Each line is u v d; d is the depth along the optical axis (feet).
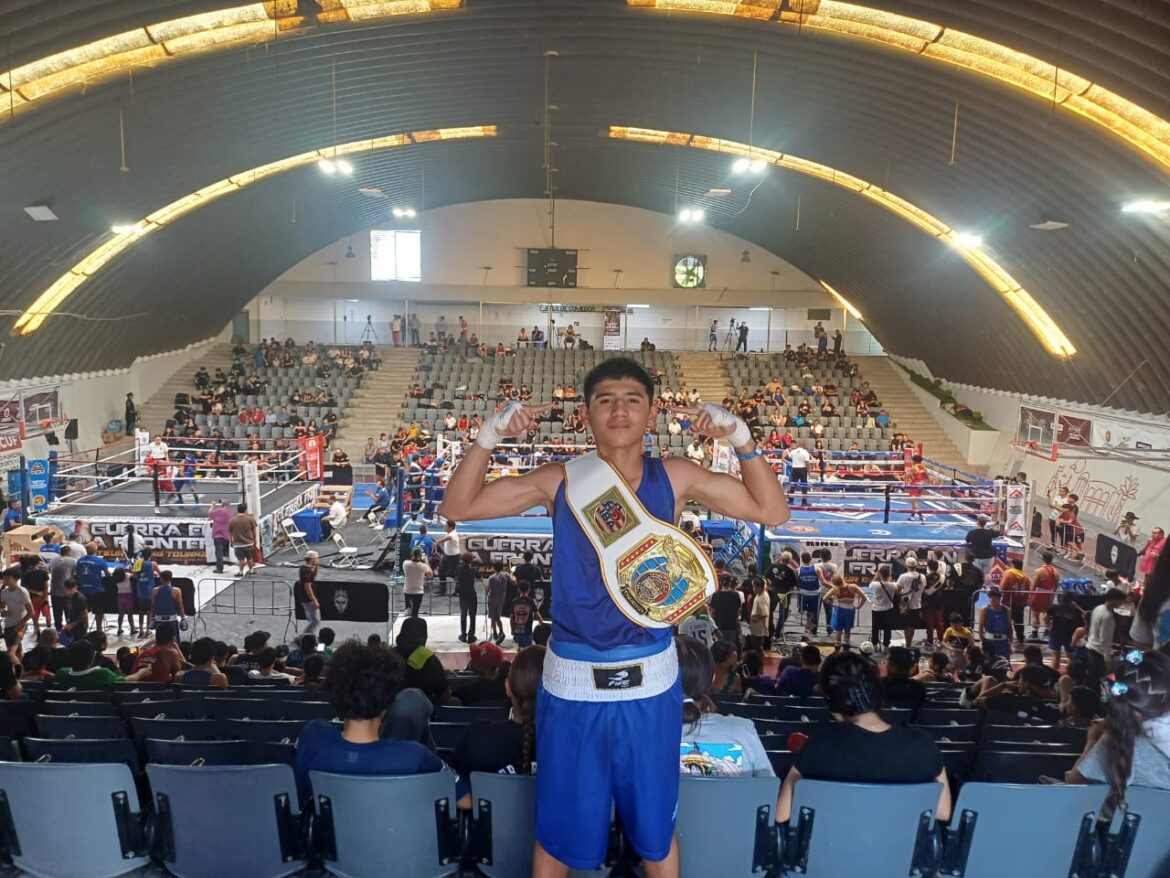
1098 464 85.51
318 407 116.67
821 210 96.37
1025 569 66.59
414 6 50.26
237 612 58.29
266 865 12.91
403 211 125.18
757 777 11.96
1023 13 41.78
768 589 54.03
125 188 69.62
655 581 8.14
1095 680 29.99
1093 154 53.52
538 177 114.52
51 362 94.53
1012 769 18.31
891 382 130.52
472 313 148.46
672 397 108.99
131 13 44.06
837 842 12.34
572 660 8.31
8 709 21.12
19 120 52.34
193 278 107.86
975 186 65.72
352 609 50.65
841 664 13.12
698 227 139.74
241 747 15.84
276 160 75.97
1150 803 12.30
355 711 12.84
